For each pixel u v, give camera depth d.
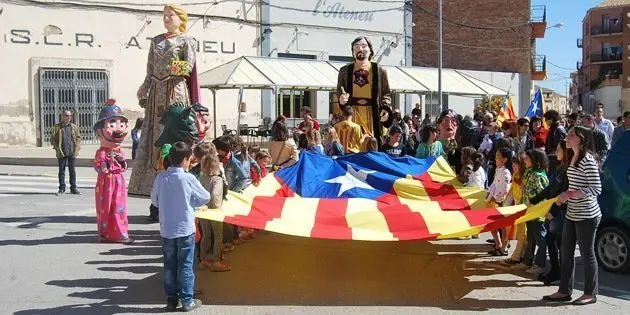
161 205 6.56
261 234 10.48
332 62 26.38
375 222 7.82
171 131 10.38
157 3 27.06
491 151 11.63
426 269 8.48
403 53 35.12
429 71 29.36
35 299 7.03
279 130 10.96
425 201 9.27
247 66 22.86
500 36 43.72
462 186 9.80
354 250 9.48
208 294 7.25
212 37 28.36
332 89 24.31
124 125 9.87
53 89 25.08
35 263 8.55
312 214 8.18
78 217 11.95
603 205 8.36
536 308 6.86
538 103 16.11
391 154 11.29
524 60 43.41
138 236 10.36
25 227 10.94
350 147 11.59
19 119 24.47
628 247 8.12
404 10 34.97
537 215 7.24
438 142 10.92
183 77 11.07
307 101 31.52
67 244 9.67
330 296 7.23
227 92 28.98
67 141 15.32
